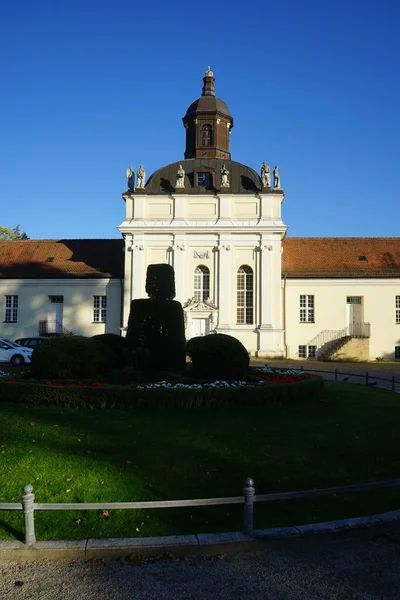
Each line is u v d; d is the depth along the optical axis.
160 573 6.69
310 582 6.53
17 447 11.49
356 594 6.27
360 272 45.53
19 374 19.83
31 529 7.13
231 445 12.05
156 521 7.97
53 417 14.70
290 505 8.70
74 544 7.11
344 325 45.34
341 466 10.80
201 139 49.47
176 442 12.18
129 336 20.64
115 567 6.84
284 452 11.62
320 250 48.16
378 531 7.86
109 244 49.84
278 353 43.88
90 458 10.84
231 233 44.56
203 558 7.09
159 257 44.97
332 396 19.70
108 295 46.22
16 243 50.47
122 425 13.81
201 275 45.09
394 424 14.88
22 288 46.84
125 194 45.31
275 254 44.47
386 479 10.11
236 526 7.87
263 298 44.19
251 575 6.68
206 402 16.47
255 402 16.97
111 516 8.10
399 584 6.50
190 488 9.36
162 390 16.22
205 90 51.03
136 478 9.76
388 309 45.22
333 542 7.58
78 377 18.84
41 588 6.34
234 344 20.00
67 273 46.47
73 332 46.06
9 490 9.13
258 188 45.41
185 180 46.31
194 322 44.28
